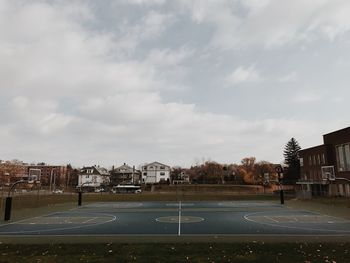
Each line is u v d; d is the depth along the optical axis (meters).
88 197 59.91
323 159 57.50
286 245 13.49
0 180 113.56
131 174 139.50
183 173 135.75
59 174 156.88
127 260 10.92
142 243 14.68
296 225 20.97
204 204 42.72
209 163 134.88
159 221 24.16
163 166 125.12
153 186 94.25
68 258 11.42
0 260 11.26
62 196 63.50
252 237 16.36
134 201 50.88
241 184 102.44
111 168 156.00
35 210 35.19
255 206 38.44
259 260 10.70
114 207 39.16
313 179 62.12
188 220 24.59
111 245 14.02
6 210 25.48
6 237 17.06
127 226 21.39
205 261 10.66
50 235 17.69
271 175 109.56
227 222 23.03
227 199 52.66
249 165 134.25
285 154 103.75
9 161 162.62
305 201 45.88
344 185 50.97
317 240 15.13
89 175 133.38
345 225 20.78
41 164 172.88
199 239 15.94
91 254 12.06
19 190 86.88
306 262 10.32
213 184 100.31
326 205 38.72
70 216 28.50
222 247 13.20
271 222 22.70
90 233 18.36
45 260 11.17
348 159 49.75
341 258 10.88
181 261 10.68
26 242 15.48
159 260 10.87
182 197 57.12
